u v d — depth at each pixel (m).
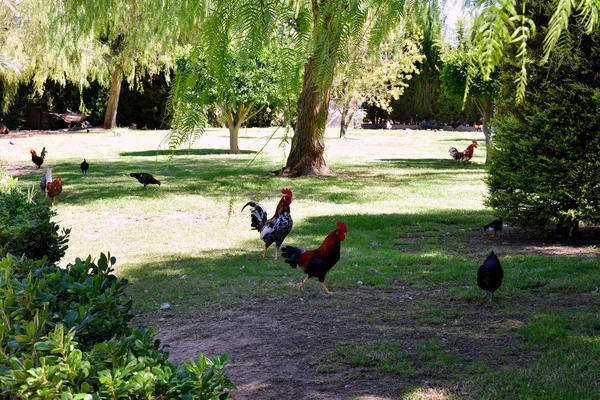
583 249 7.86
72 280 2.92
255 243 8.64
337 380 4.21
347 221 9.88
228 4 1.75
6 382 1.81
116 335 2.46
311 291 6.30
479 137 29.17
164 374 1.98
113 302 2.62
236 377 4.30
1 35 19.70
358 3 1.66
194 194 12.54
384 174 15.58
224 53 1.74
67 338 2.00
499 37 1.47
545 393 3.85
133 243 8.65
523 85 1.48
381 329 5.15
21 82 26.78
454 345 4.76
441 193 12.60
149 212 10.90
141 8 4.36
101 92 33.31
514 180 8.32
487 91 14.87
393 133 31.39
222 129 31.28
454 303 5.83
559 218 8.34
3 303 2.51
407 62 22.50
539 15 7.20
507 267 6.99
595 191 7.82
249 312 5.71
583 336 4.76
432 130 34.19
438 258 7.52
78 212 10.95
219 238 8.95
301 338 5.01
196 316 5.64
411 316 5.46
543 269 6.75
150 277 6.93
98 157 20.55
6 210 5.73
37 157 17.53
